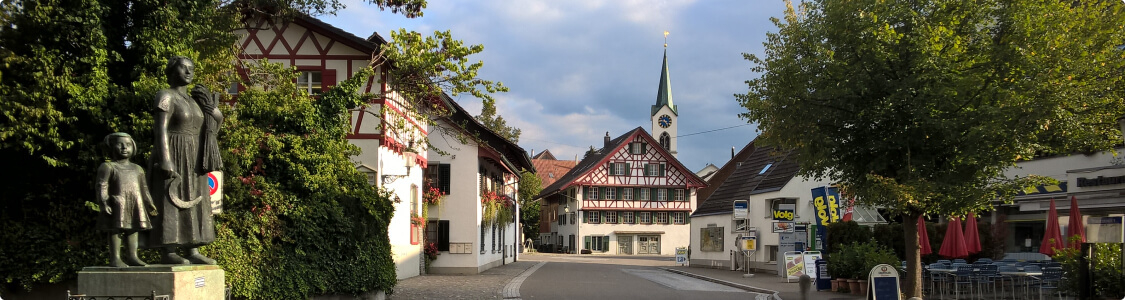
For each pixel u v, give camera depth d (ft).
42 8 36.81
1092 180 66.03
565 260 169.37
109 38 39.60
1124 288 45.14
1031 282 55.01
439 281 77.10
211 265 28.02
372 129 68.85
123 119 38.75
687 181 240.32
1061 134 39.99
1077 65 38.83
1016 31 39.58
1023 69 38.78
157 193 25.88
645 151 239.50
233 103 58.85
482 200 102.32
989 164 39.78
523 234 239.50
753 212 109.50
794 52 44.06
